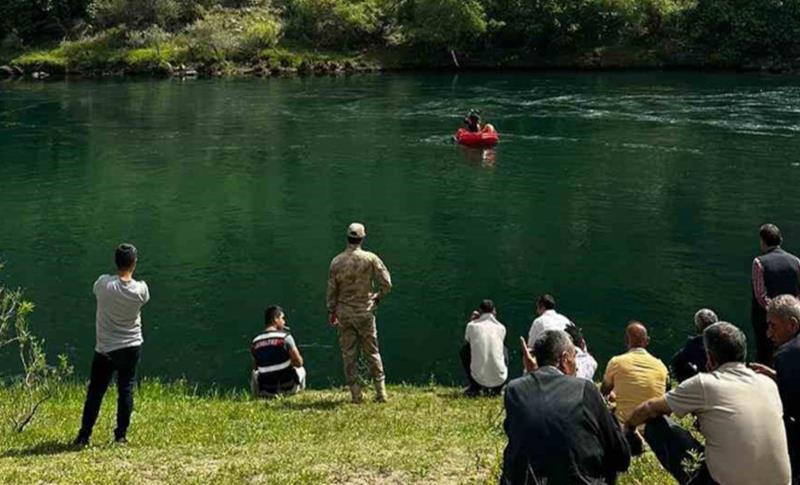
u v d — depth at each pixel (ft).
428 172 98.17
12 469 24.71
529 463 15.62
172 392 41.91
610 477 16.39
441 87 172.86
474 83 179.32
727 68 200.95
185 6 224.12
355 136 120.78
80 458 26.43
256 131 125.80
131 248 27.71
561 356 17.13
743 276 62.13
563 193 87.25
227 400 39.19
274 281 62.69
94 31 219.82
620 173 95.30
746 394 16.61
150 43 211.41
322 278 63.26
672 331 52.70
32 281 62.95
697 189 87.30
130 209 83.76
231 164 103.91
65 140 120.16
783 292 31.96
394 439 29.94
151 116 140.26
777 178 91.04
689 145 109.19
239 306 57.82
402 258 67.41
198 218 80.23
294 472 24.66
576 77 187.73
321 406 36.91
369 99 156.97
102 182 94.99
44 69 203.62
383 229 75.56
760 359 32.78
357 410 35.94
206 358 49.78
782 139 111.55
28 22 222.48
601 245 69.82
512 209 81.51
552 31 211.20
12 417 33.04
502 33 214.07
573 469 15.51
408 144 114.62
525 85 173.88
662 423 19.75
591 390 16.21
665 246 69.26
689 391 16.93
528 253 68.13
